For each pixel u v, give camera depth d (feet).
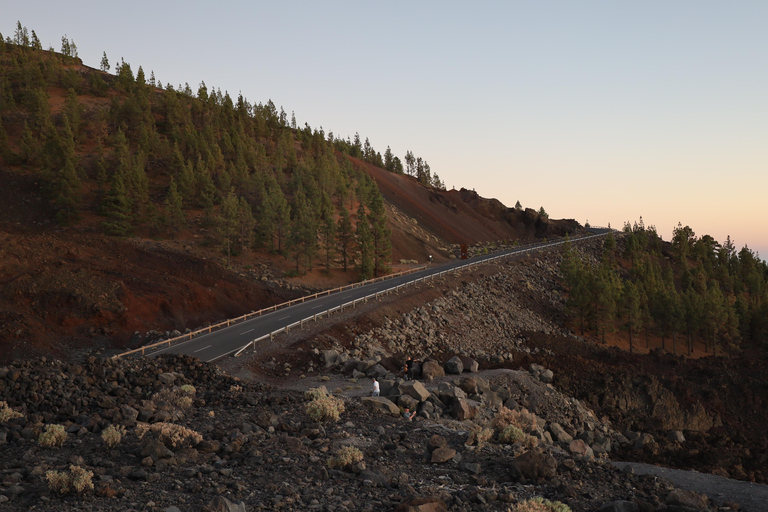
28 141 289.94
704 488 55.77
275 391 84.99
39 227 226.99
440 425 68.44
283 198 274.57
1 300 134.82
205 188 274.16
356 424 62.49
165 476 37.37
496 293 259.19
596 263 408.46
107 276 163.73
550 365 168.14
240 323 151.43
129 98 381.60
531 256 358.84
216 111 425.28
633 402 151.12
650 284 348.59
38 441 46.29
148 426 50.47
